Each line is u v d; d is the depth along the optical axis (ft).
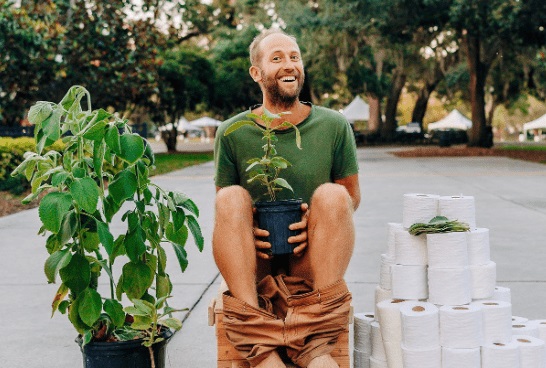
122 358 10.16
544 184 49.55
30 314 16.75
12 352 13.97
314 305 9.14
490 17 79.05
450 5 86.69
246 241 9.39
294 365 9.41
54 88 65.05
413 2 88.89
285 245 9.79
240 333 9.18
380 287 10.90
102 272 20.77
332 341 9.29
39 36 58.59
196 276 20.52
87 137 9.64
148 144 10.70
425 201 10.42
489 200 39.40
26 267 22.20
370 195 42.39
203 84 125.18
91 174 10.57
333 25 94.68
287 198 10.93
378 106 176.65
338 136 11.16
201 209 36.32
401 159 88.99
